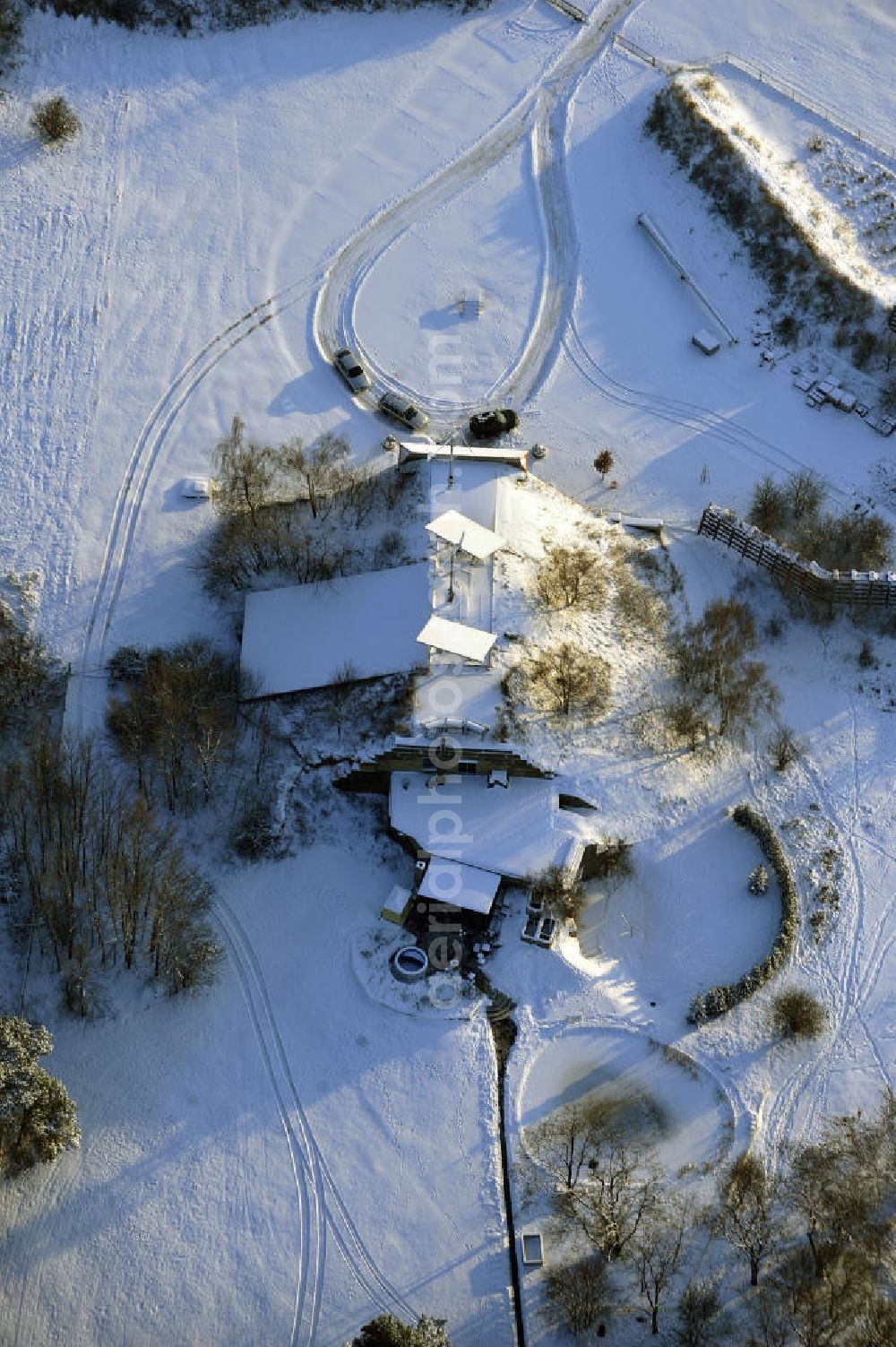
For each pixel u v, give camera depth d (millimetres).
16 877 85562
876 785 91875
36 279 113375
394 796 88188
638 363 110812
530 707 90000
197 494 102250
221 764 89875
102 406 107125
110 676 94375
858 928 86125
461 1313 74062
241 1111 79312
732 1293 74438
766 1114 79938
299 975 83688
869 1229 76125
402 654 91500
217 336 111000
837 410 108812
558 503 102062
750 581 100750
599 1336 73250
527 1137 78688
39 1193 76688
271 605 95375
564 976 83625
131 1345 73125
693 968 85125
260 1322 73750
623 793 89375
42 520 101375
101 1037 81312
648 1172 77875
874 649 97875
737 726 93750
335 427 106062
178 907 82438
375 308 112750
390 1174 77625
